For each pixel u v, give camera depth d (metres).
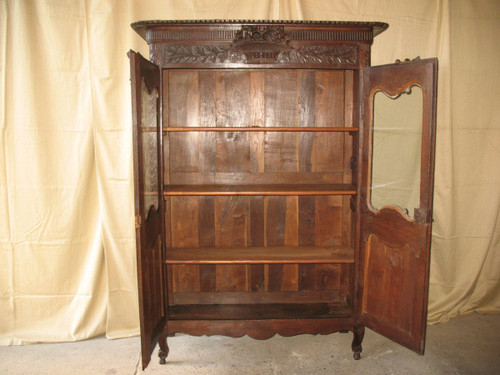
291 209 2.56
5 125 2.36
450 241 2.69
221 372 2.21
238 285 2.60
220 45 2.13
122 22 2.40
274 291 2.61
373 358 2.33
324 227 2.57
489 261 2.81
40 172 2.40
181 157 2.50
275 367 2.25
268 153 2.52
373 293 2.23
